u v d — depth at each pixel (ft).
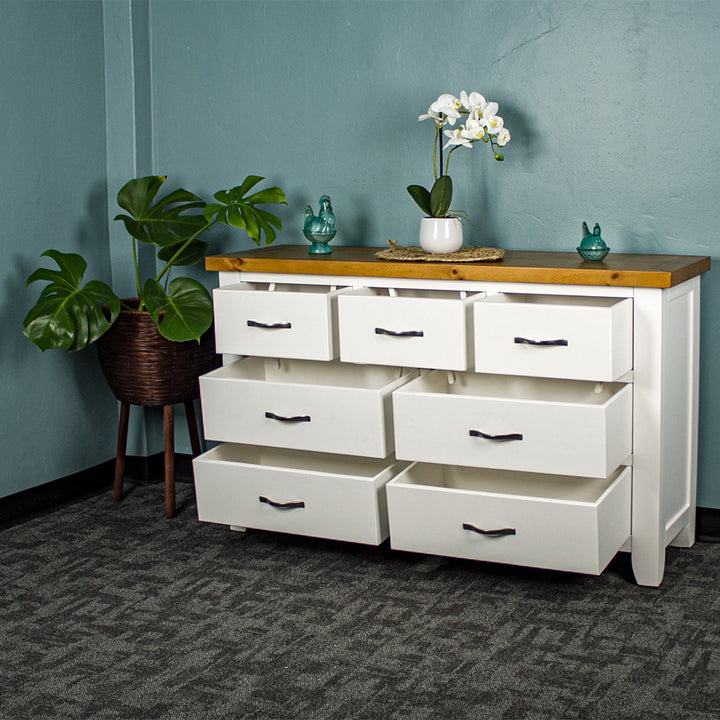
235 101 10.37
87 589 8.29
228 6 10.21
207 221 10.09
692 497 8.84
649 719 6.18
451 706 6.38
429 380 8.71
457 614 7.66
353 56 9.77
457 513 7.84
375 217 9.98
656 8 8.57
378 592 8.10
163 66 10.60
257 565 8.71
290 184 10.30
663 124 8.71
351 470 9.46
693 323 8.45
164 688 6.68
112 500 10.54
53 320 9.11
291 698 6.52
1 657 7.16
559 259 8.55
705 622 7.42
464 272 8.22
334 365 9.47
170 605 7.96
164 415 9.95
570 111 9.02
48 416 10.29
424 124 9.59
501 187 9.40
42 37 9.84
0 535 9.54
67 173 10.27
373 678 6.75
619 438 7.69
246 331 8.87
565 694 6.48
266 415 8.68
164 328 9.22
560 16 8.91
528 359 7.73
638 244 9.00
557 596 7.93
